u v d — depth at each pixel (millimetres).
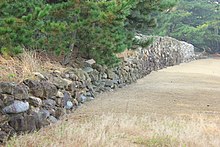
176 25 33219
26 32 5254
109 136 4844
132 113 6805
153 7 10086
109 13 7000
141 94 9492
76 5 6719
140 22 10578
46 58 7582
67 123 5520
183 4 34094
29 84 5164
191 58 27875
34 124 4918
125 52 12586
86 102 7797
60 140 4551
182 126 5695
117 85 10531
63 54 8039
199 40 34188
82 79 7707
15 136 4426
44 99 5453
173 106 7910
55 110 5816
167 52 20516
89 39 8141
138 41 10375
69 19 7258
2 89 4512
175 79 14078
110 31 7863
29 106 4898
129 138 4898
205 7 35844
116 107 7395
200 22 36625
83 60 9047
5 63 5637
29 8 6047
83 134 4820
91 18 7109
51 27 6051
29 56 6238
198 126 5773
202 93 10211
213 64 25797
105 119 5852
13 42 5223
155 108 7555
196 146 4648
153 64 16953
